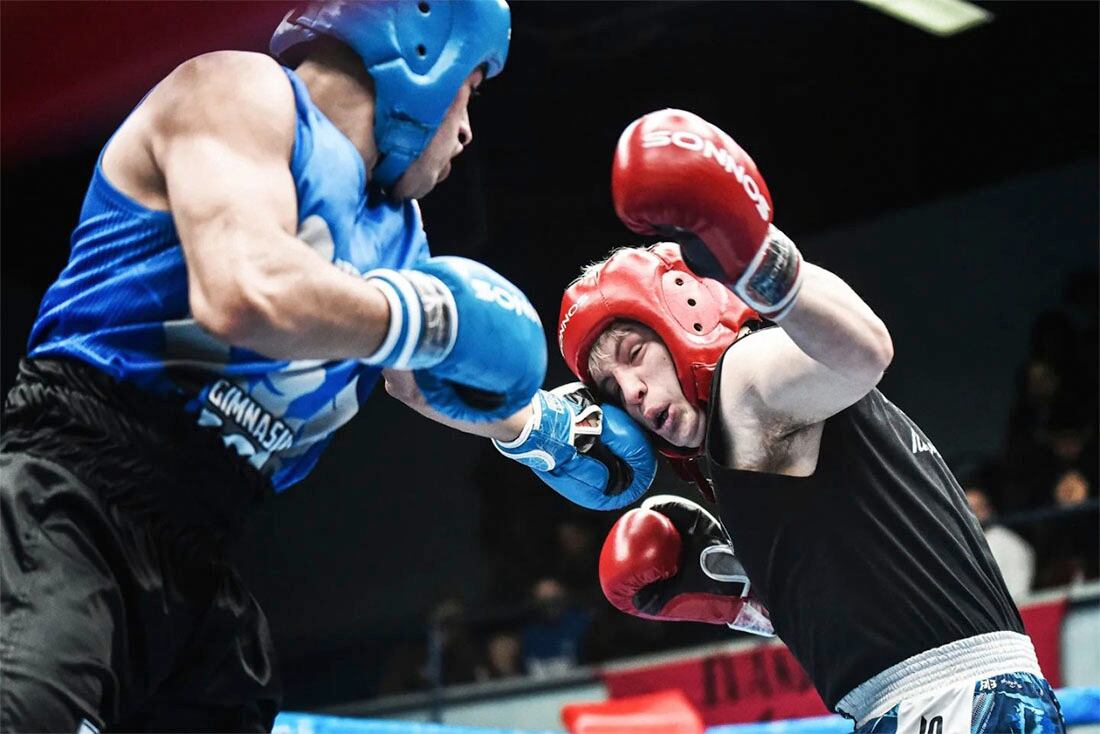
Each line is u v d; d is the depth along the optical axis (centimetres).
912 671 212
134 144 186
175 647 186
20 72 606
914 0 778
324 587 1129
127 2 578
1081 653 546
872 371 203
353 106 195
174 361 183
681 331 241
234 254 166
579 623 747
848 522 216
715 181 188
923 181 941
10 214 907
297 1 200
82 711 168
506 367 178
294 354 169
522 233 970
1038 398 793
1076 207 885
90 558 176
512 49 836
